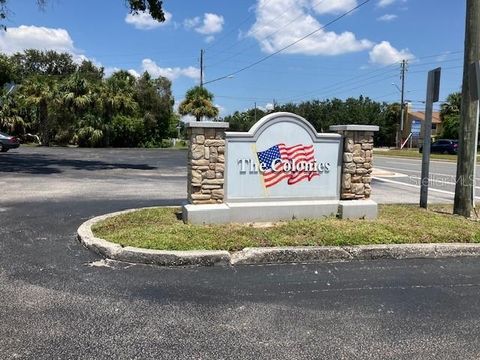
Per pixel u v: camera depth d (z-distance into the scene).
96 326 3.95
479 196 12.18
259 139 7.58
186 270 5.43
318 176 7.92
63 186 12.43
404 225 7.25
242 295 4.72
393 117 78.50
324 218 7.75
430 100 9.12
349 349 3.65
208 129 7.36
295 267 5.66
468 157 8.43
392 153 42.84
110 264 5.56
